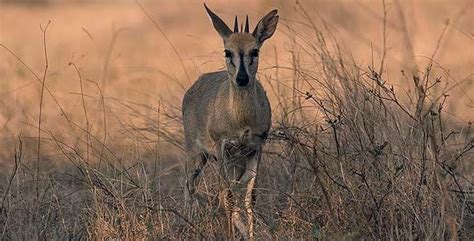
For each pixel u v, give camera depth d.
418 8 29.36
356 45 23.38
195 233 11.59
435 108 13.94
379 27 26.39
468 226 11.58
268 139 13.19
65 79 23.11
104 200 12.18
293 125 13.38
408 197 11.19
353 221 11.30
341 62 13.76
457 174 12.17
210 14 13.04
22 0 46.53
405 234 10.97
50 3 46.62
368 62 20.55
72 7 44.47
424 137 11.43
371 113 12.27
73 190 13.38
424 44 23.31
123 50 28.59
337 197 11.66
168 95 19.12
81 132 16.30
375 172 11.66
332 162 12.16
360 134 12.10
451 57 21.62
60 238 11.86
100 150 15.03
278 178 13.24
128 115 16.41
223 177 12.64
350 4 27.52
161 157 14.82
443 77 18.42
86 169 13.33
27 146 15.77
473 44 22.84
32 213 11.96
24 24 38.41
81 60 25.16
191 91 14.05
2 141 16.25
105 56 26.64
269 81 14.90
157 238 11.16
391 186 11.31
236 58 12.44
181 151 15.41
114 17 38.53
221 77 13.47
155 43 29.75
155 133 15.41
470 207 11.77
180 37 31.23
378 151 11.34
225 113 12.81
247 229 12.17
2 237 11.58
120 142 15.31
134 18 37.53
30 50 29.88
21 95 21.09
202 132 13.47
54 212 12.43
